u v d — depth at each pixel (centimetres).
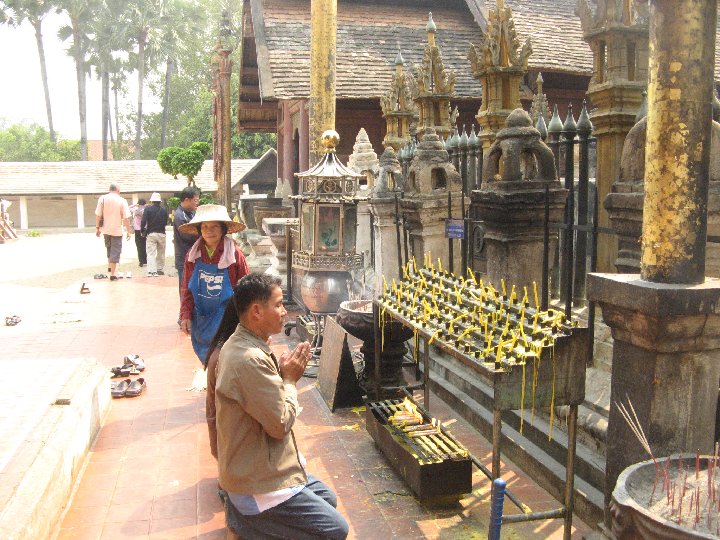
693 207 297
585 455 406
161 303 1166
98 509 415
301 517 287
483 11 1712
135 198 3872
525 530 381
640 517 235
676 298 289
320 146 933
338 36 1680
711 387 316
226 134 1928
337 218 726
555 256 562
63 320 1009
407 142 1025
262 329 301
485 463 473
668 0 288
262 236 1341
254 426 286
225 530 389
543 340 343
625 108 528
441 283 486
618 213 418
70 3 4906
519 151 523
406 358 675
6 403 484
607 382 436
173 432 544
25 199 3741
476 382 564
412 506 412
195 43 5353
